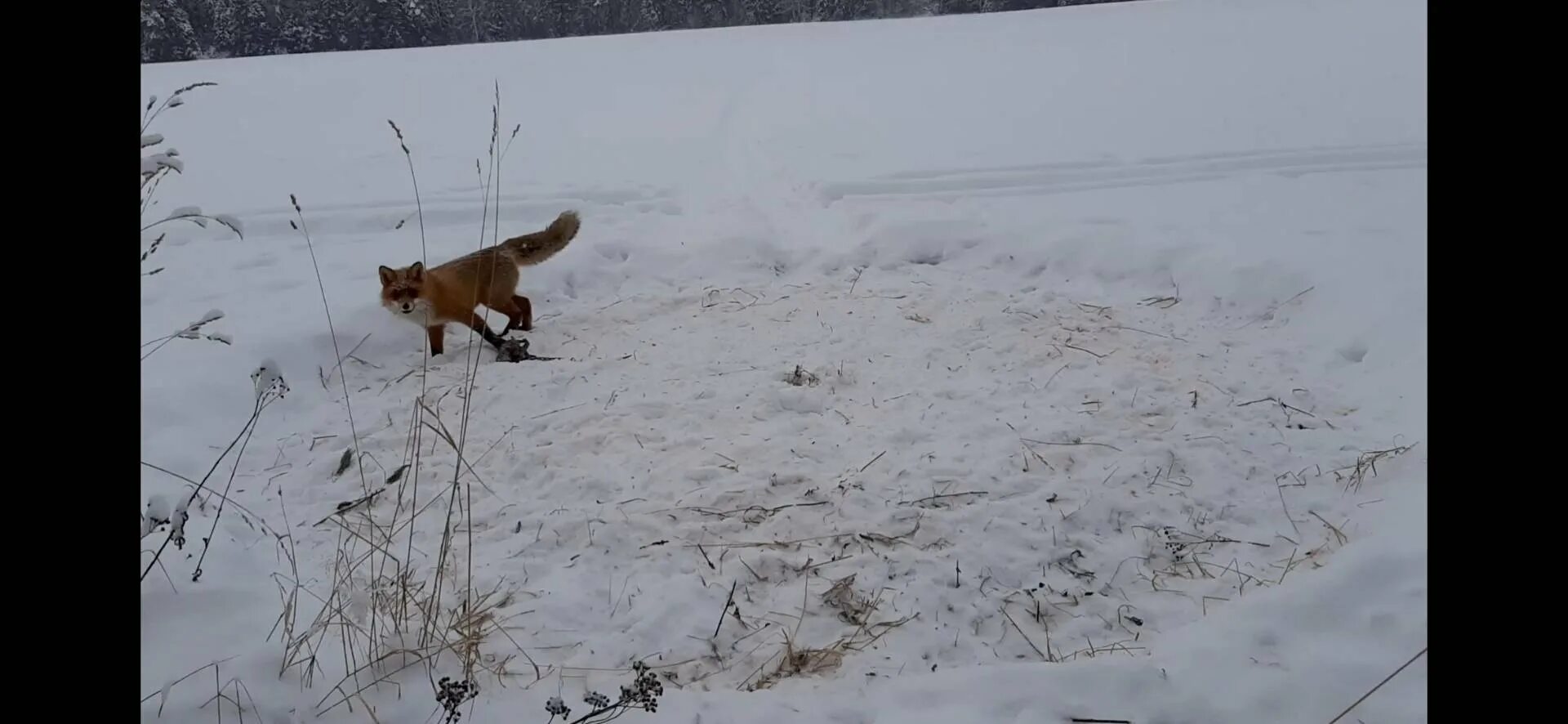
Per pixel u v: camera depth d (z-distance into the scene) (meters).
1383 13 20.22
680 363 5.39
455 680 2.72
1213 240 6.92
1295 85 13.20
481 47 25.44
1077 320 5.93
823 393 4.89
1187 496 3.95
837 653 3.01
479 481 4.13
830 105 13.98
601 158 11.04
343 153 11.69
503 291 5.73
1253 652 2.83
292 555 3.44
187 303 6.26
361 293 6.37
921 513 3.76
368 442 4.57
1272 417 4.65
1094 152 10.07
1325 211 7.57
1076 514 3.79
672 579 3.38
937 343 5.56
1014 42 20.55
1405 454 4.15
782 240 7.71
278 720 2.50
